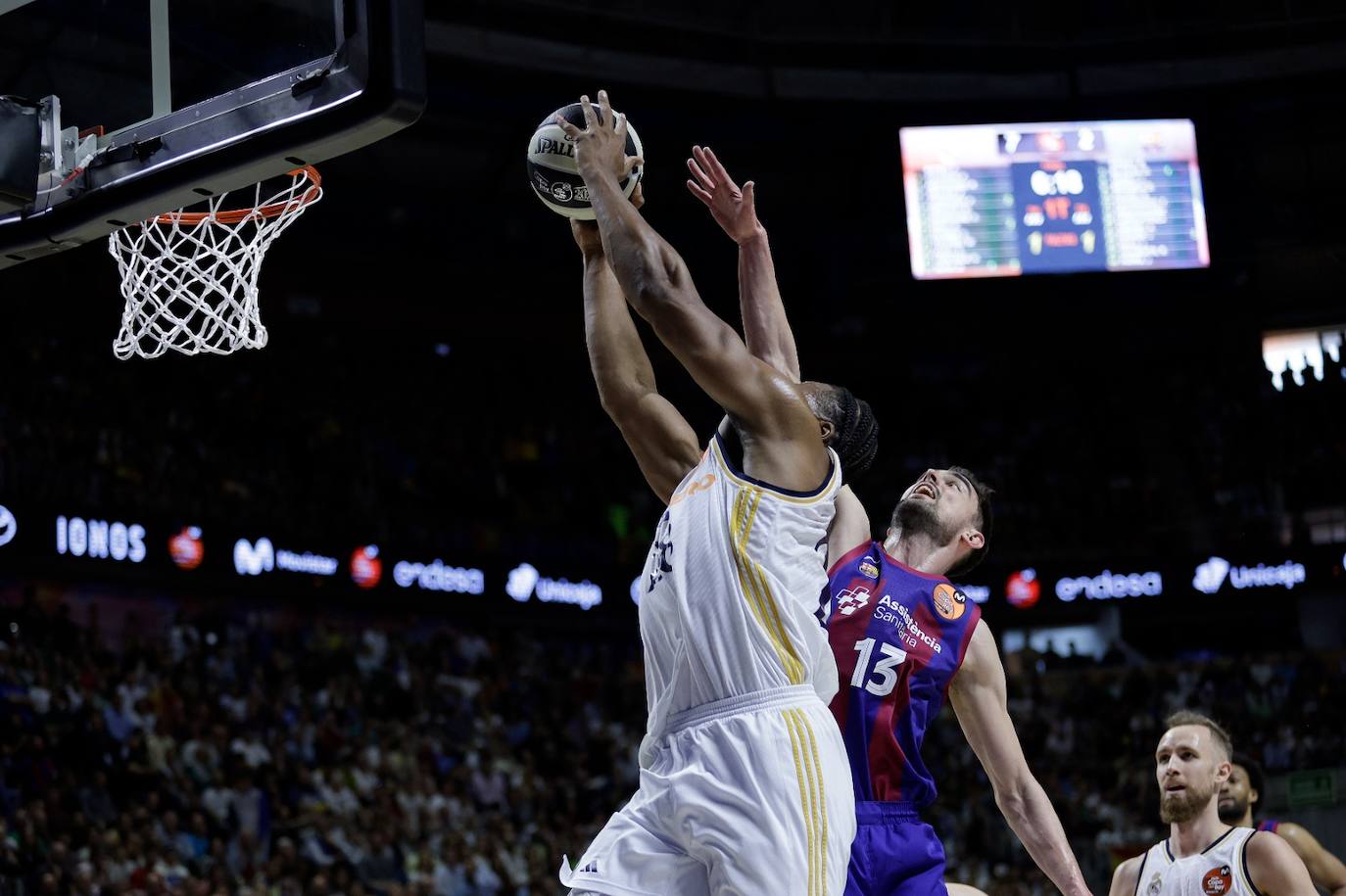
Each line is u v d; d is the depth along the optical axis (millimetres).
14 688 12734
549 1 18781
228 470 17625
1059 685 19078
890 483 22266
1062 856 3195
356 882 12336
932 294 22344
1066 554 20906
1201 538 21062
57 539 14758
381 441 20047
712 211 3270
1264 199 22422
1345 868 4738
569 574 19578
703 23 19891
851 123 20938
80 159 3953
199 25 3766
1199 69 20953
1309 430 21953
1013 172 20609
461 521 19391
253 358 19891
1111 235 20562
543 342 22875
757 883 2334
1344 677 18422
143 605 16047
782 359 3139
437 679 16781
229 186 3740
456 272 21781
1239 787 4660
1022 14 20891
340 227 20969
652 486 2920
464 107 19531
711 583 2477
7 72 4137
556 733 17016
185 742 13359
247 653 15383
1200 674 18812
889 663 3053
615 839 2477
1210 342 23328
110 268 18531
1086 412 22984
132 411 17344
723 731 2424
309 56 3533
